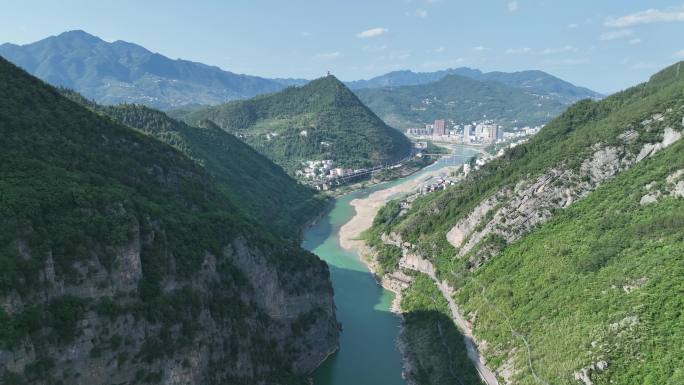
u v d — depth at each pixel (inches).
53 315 3125.0
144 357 3555.6
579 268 5196.9
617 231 5393.7
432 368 5492.1
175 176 5679.1
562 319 4719.5
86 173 4288.9
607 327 4131.4
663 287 4074.8
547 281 5438.0
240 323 4645.7
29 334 2970.0
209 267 4537.4
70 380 3152.1
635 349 3772.1
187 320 3937.0
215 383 4084.6
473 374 5039.4
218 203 6077.8
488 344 5374.0
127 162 5093.5
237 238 5152.6
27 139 4158.5
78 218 3506.4
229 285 4751.5
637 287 4315.9
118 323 3432.6
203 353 4003.4
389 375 5511.8
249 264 5182.1
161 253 4003.4
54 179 3754.9
